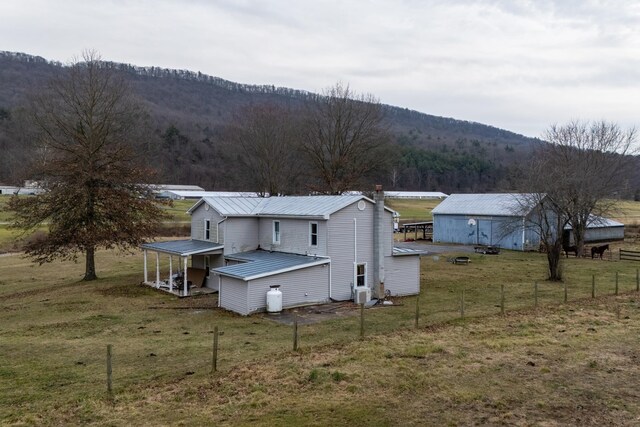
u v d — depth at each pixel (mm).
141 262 43656
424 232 58219
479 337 16859
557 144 54281
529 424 10227
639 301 23453
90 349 16891
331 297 25500
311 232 26328
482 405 11195
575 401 11375
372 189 57531
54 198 31844
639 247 49594
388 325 19969
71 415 11039
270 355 15273
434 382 12531
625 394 11758
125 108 42125
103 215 32812
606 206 43125
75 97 34812
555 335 16984
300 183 64875
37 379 13734
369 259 26703
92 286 31156
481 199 53219
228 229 29125
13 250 50406
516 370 13422
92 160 33094
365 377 12859
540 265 37594
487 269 35812
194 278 30547
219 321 21469
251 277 22688
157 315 22828
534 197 34844
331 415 10734
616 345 15695
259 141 64688
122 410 11250
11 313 24125
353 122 58438
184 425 10383
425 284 30281
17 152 82062
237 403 11438
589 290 27172
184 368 14398
